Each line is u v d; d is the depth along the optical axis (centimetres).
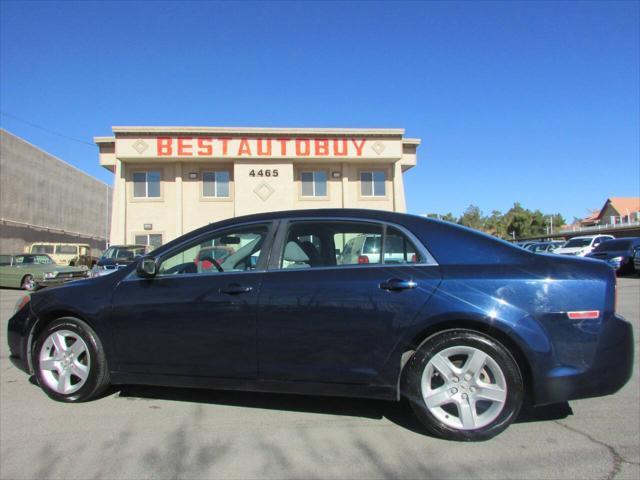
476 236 388
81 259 2600
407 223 398
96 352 434
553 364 351
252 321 391
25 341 459
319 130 2619
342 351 377
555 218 8538
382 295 371
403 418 412
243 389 400
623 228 4772
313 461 336
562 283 359
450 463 331
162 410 430
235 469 324
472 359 360
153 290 421
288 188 2627
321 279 387
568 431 384
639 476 312
